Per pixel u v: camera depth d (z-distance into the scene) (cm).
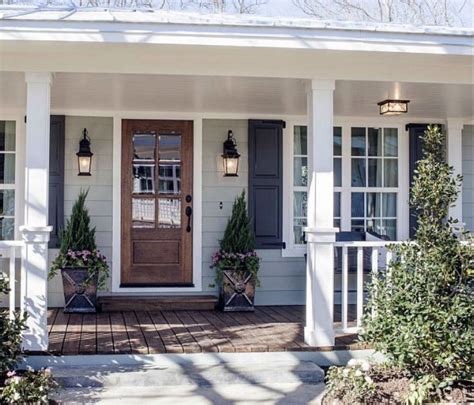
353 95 625
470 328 430
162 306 696
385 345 443
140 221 730
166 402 437
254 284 695
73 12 448
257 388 471
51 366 479
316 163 516
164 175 735
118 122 724
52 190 705
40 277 475
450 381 428
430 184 453
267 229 738
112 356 489
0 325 427
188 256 735
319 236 514
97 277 678
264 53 496
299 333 563
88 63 496
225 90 599
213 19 461
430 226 451
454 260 439
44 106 485
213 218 738
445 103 670
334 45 478
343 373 438
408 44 487
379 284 466
